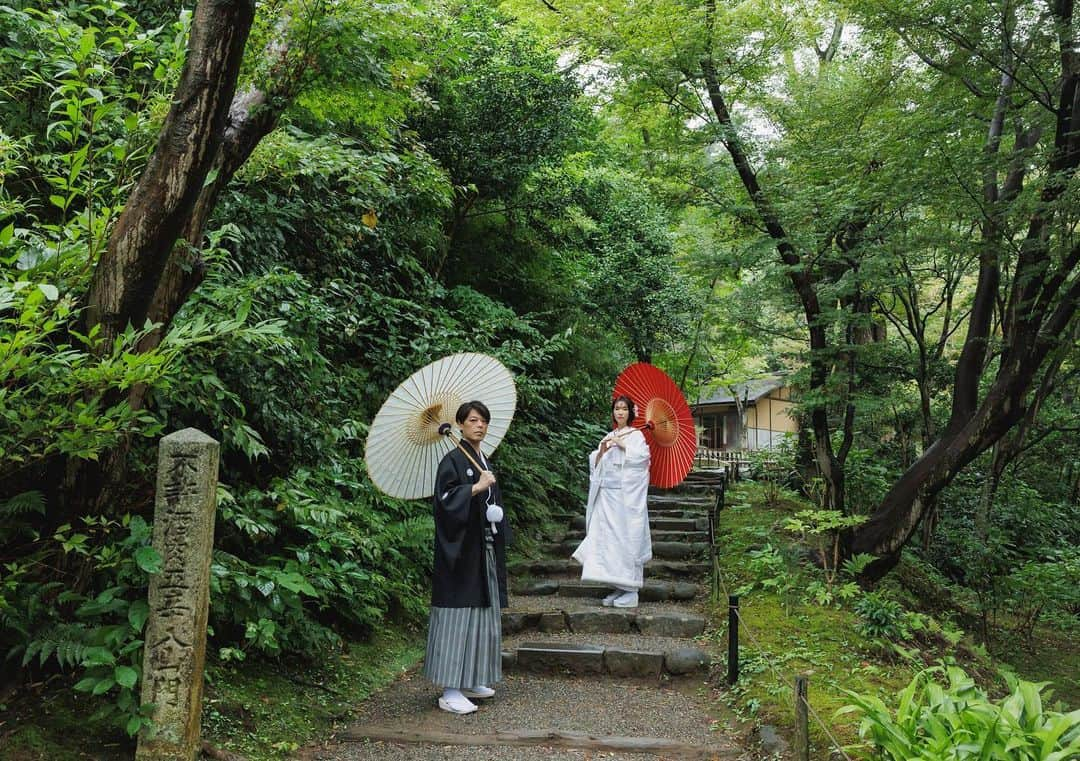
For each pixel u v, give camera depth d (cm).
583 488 1113
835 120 804
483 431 469
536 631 636
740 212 799
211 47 313
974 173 669
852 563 692
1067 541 1164
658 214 1386
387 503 613
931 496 744
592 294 1369
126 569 350
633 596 679
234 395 438
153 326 307
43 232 402
